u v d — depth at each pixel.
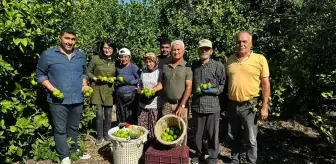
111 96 5.42
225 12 6.30
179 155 4.25
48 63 4.15
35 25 4.34
